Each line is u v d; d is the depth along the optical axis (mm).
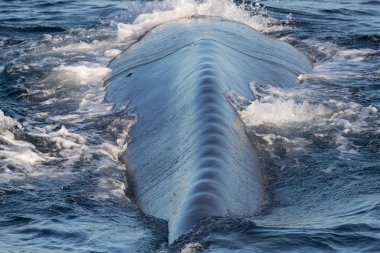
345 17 72688
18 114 46094
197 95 39156
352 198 31812
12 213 31141
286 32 64812
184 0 65062
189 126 36406
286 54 55250
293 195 32938
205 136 34531
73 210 31500
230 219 27203
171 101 41500
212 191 29141
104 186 34812
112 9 76625
